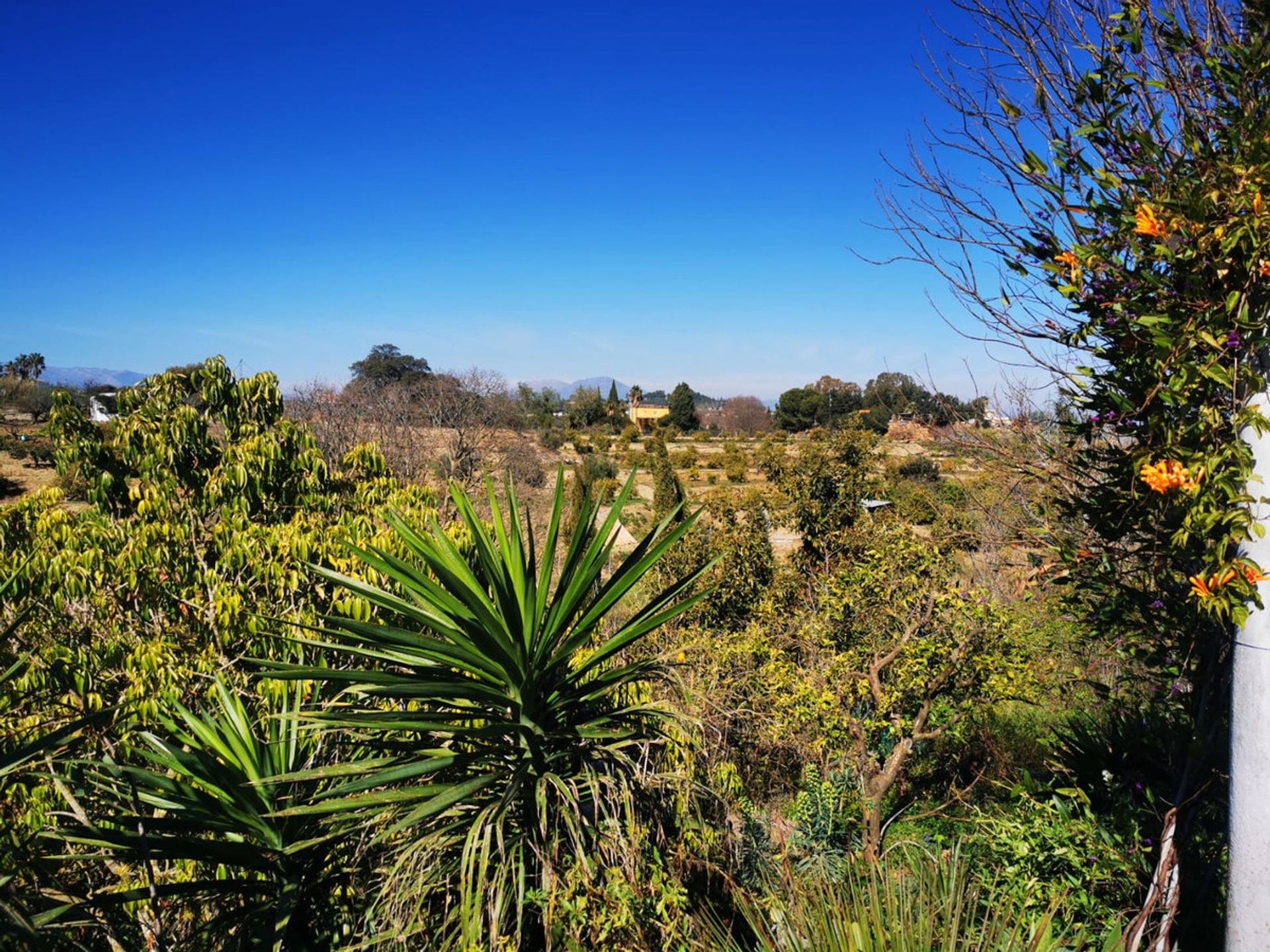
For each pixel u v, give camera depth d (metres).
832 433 12.00
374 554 2.97
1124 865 3.28
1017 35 2.90
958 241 2.97
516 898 3.03
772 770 7.72
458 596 2.82
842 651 7.51
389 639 2.80
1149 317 2.28
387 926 3.09
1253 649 2.26
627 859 2.97
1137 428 2.51
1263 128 2.14
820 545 11.16
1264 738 2.25
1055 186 2.60
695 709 3.56
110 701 4.93
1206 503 2.23
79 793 3.43
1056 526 3.45
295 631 4.60
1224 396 2.32
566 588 3.06
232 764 3.29
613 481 35.41
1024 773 4.55
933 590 6.91
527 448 27.98
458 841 3.04
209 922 3.11
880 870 2.58
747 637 7.88
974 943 2.25
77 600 5.34
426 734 3.19
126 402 6.67
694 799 3.63
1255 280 2.24
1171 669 2.99
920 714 6.71
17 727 4.29
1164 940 2.87
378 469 7.18
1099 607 3.10
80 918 3.16
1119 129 2.51
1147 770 3.73
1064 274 2.57
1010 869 3.57
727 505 12.12
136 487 6.66
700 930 3.21
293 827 3.27
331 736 3.63
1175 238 2.29
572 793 3.01
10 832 3.60
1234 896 2.34
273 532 5.52
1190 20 2.42
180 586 5.62
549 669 3.07
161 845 2.90
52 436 6.38
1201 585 2.29
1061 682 5.71
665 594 3.22
